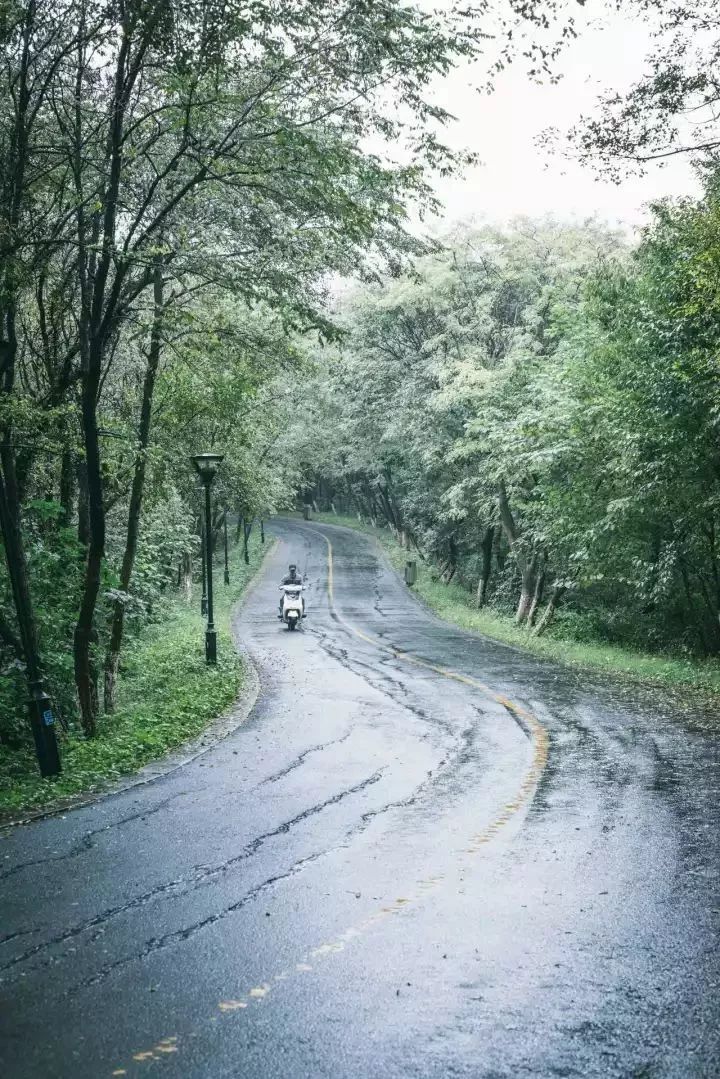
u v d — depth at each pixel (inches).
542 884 266.1
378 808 360.5
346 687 723.4
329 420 1945.1
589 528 893.8
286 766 447.5
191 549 1272.1
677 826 326.3
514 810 353.1
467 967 208.2
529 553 1283.2
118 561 880.9
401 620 1334.9
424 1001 191.6
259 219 537.0
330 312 605.0
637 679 753.0
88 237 546.3
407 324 1531.7
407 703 637.9
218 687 713.6
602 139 493.7
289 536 2824.8
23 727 577.9
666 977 202.1
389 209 490.0
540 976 203.2
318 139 479.5
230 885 269.4
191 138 482.0
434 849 303.6
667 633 1023.0
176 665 845.8
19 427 484.4
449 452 1353.3
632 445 751.7
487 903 250.4
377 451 1856.5
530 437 971.9
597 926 232.5
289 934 229.8
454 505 1375.5
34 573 613.9
